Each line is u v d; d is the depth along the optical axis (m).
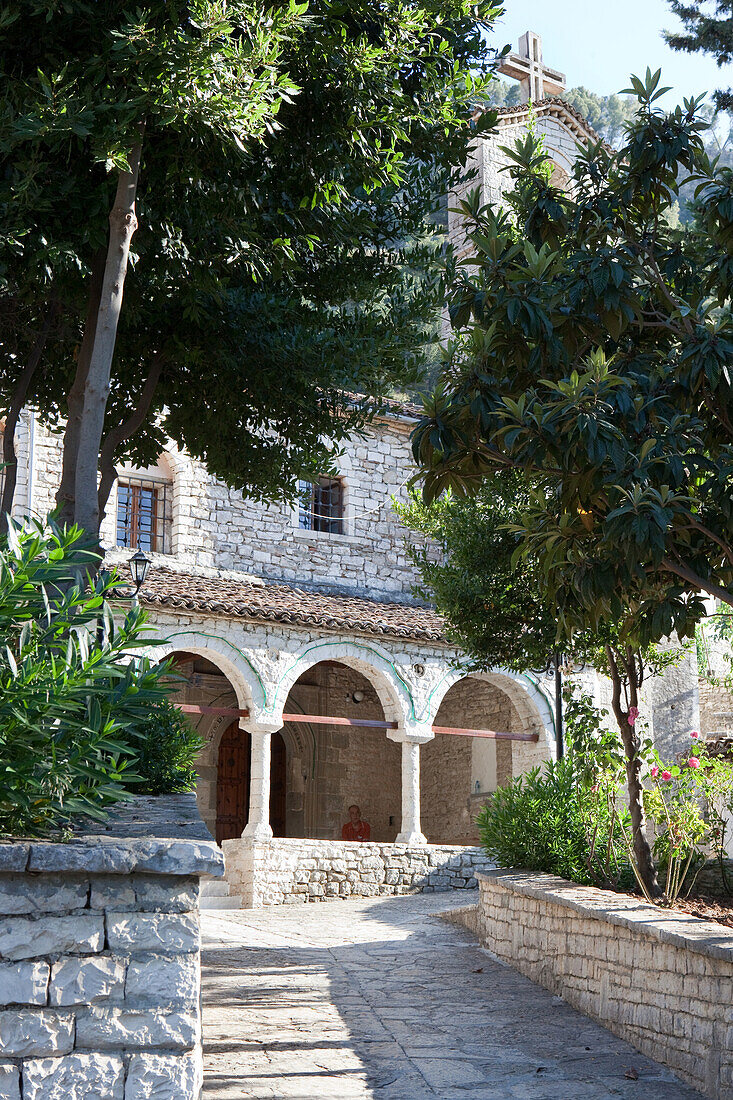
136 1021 4.08
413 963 10.87
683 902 10.27
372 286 9.74
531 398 6.76
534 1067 7.18
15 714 4.24
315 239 8.82
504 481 11.35
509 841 12.34
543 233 7.84
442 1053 7.38
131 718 5.01
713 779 11.05
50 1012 3.98
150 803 6.14
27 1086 3.89
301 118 7.98
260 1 6.91
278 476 10.41
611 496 6.21
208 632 16.92
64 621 4.79
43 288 7.48
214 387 9.89
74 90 6.68
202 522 19.20
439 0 8.25
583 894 9.56
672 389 6.93
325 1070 6.77
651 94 7.43
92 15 6.81
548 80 29.33
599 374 6.26
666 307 7.55
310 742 21.98
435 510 12.72
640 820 10.80
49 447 17.58
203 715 21.03
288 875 16.75
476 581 11.83
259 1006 8.52
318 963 10.70
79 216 7.16
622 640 7.39
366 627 18.19
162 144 7.54
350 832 20.56
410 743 18.69
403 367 9.84
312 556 20.47
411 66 8.61
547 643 11.67
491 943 11.63
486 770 22.30
